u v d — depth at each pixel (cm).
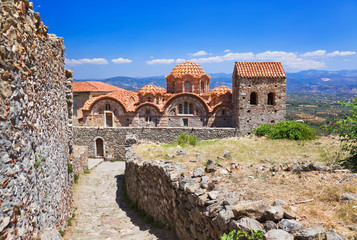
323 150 1480
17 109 518
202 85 4000
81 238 1016
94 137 3434
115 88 5353
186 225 858
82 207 1534
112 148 3422
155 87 3872
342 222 510
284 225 500
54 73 946
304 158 1320
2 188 441
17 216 504
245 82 3234
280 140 1916
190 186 837
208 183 855
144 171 1423
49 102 849
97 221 1288
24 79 565
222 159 1349
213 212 656
